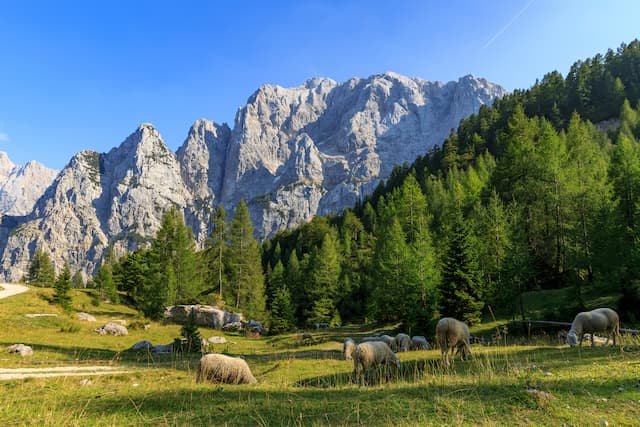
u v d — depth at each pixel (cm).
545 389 840
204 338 3694
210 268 7319
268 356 2553
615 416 691
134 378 1431
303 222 13938
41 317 3500
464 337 1533
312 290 6856
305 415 802
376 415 768
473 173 7250
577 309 3222
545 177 5069
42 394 1062
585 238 4184
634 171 3934
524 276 3462
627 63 12681
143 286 5238
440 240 5262
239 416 815
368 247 8838
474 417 720
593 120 11412
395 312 4334
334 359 2262
